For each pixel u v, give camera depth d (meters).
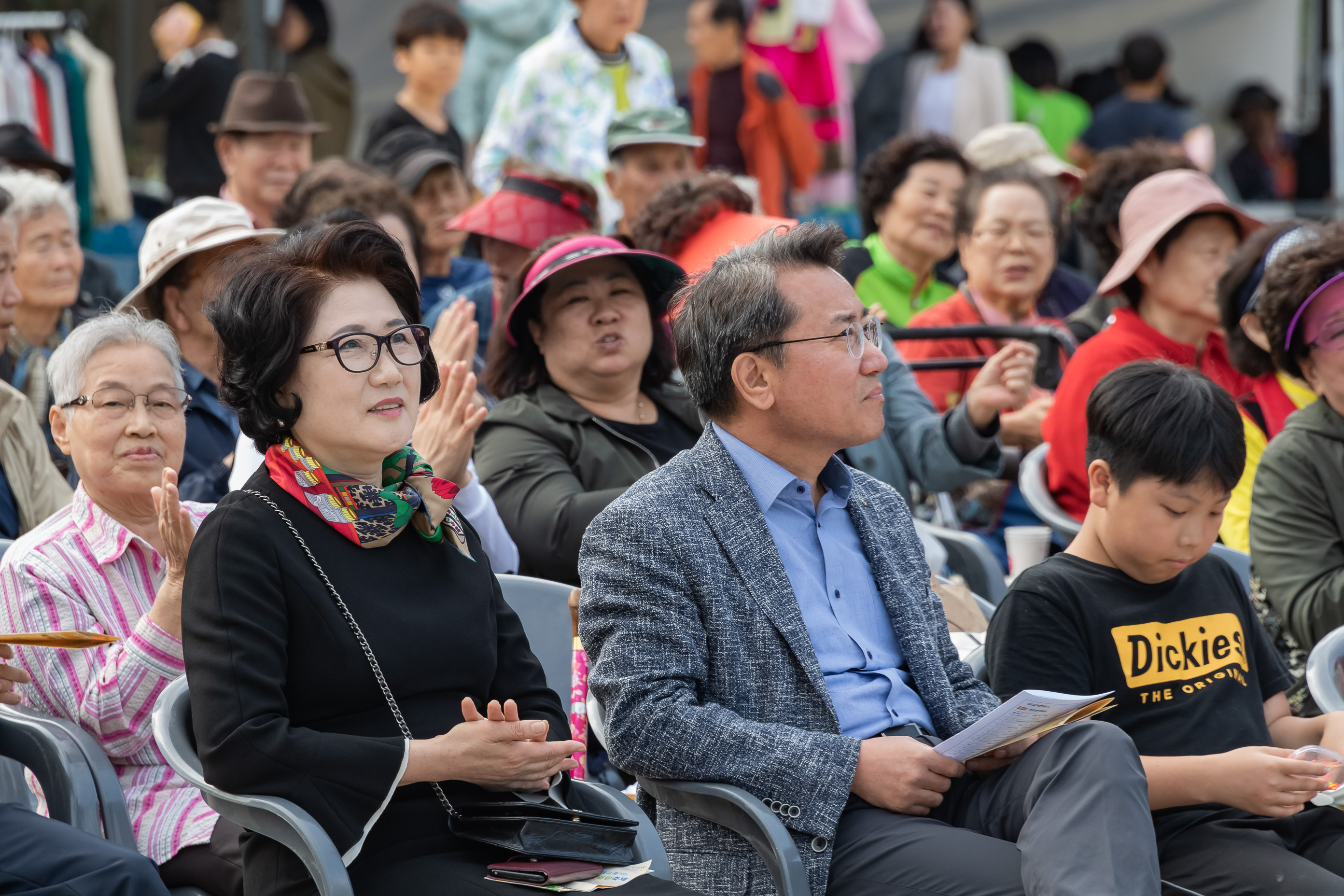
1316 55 18.34
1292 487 6.19
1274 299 6.38
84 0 17.00
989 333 8.84
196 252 7.07
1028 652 4.97
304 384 4.28
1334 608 5.93
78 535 5.14
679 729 4.40
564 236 7.30
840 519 5.05
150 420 5.16
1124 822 4.03
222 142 11.12
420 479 4.49
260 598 4.05
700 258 7.60
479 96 15.03
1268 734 5.10
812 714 4.61
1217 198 7.88
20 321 8.40
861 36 16.27
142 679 4.74
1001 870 4.19
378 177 8.70
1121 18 18.61
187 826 4.80
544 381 7.16
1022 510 8.40
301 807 3.85
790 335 4.72
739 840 4.53
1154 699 4.97
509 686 4.59
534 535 6.46
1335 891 4.42
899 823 4.45
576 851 4.12
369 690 4.18
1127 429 4.90
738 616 4.63
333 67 15.16
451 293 9.47
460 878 4.03
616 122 10.02
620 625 4.57
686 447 7.18
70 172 12.27
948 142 10.35
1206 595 5.18
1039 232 9.30
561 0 14.98
